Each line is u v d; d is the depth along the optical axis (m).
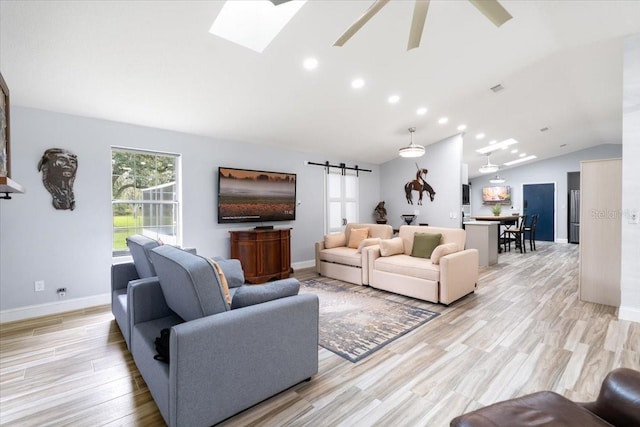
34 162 3.24
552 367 2.22
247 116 4.13
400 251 4.55
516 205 10.54
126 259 3.84
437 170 6.36
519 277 5.04
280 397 1.90
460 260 3.76
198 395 1.52
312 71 3.28
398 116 4.81
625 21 2.92
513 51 3.43
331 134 5.19
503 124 5.91
